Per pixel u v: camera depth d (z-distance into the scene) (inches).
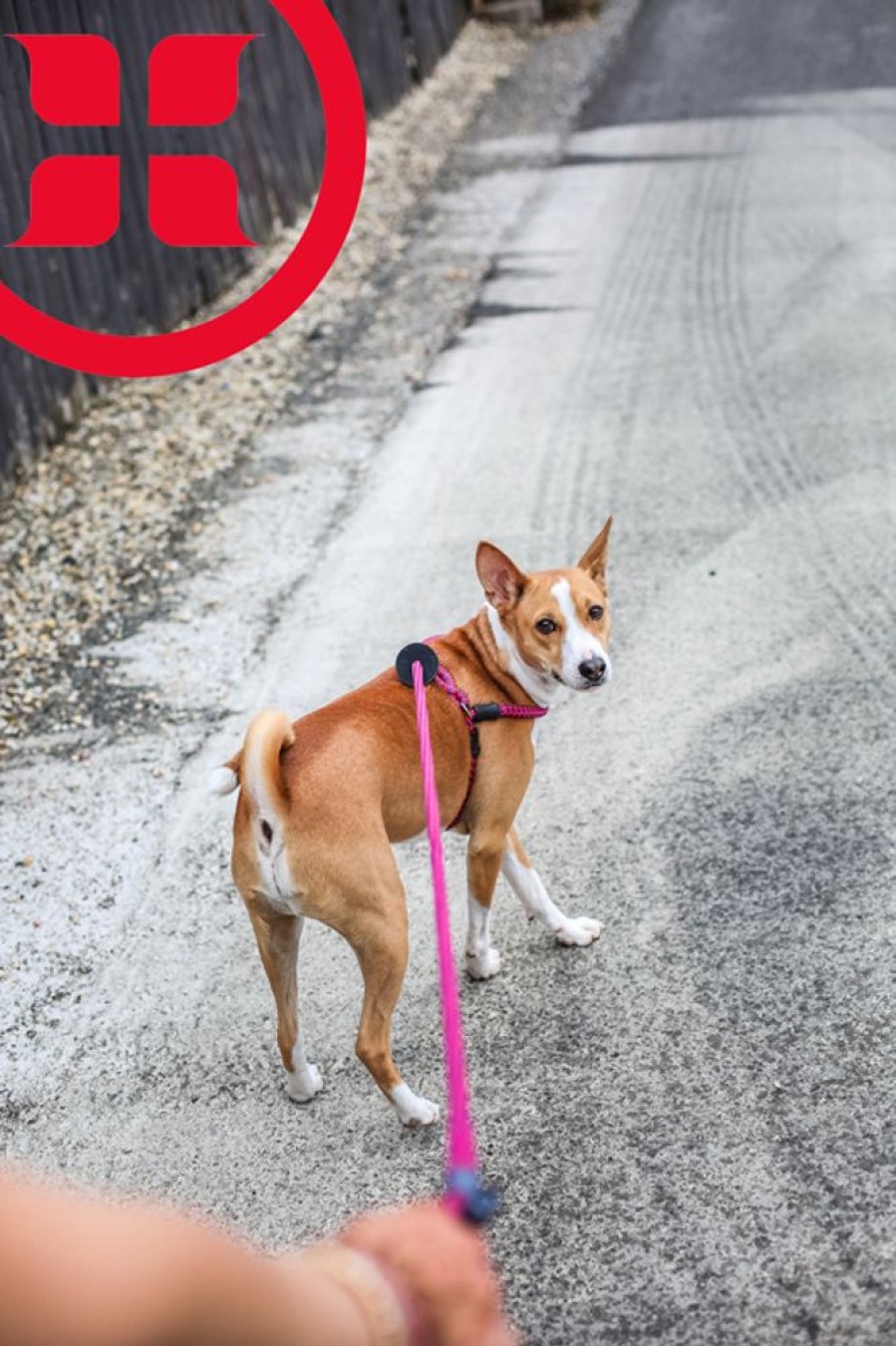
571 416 321.4
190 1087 150.2
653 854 175.0
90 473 313.1
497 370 355.6
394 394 348.5
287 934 137.7
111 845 191.5
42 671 237.8
